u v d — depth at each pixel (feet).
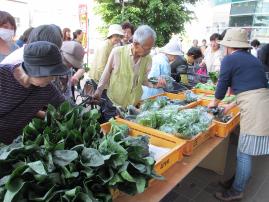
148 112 6.76
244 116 7.59
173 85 10.78
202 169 10.58
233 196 8.66
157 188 4.74
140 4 38.27
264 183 10.13
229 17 52.34
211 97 10.03
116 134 4.23
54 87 5.18
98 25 41.16
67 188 3.46
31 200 3.25
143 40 7.30
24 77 4.36
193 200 8.85
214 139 7.14
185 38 49.08
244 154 7.99
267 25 44.91
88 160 3.64
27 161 3.44
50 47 4.08
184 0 43.34
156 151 5.40
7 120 4.83
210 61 15.14
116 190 4.28
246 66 7.36
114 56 8.19
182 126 6.02
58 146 3.65
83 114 4.71
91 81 10.95
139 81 8.59
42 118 5.08
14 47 8.55
